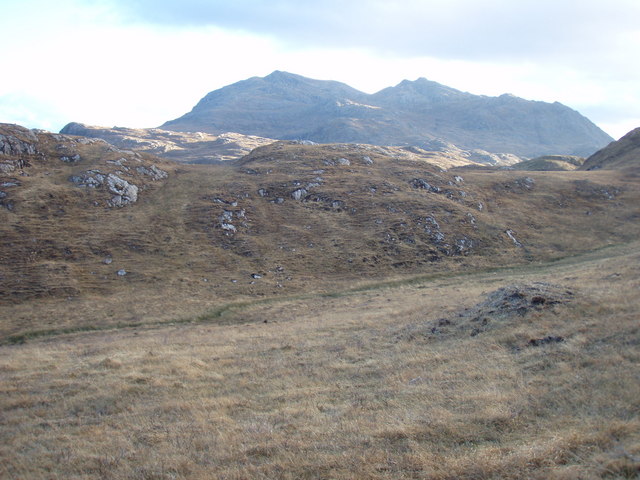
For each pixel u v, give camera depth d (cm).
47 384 1902
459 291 3556
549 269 4325
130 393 1738
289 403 1522
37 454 1256
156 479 1048
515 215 6091
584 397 1150
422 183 6731
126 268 4306
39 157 6159
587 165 11494
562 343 1598
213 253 4759
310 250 4944
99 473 1120
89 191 5588
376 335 2394
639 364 1270
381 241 5116
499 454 934
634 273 2592
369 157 7988
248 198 6031
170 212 5516
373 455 1023
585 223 5900
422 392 1430
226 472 1028
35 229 4700
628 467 778
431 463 941
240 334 2808
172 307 3675
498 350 1716
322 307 3597
